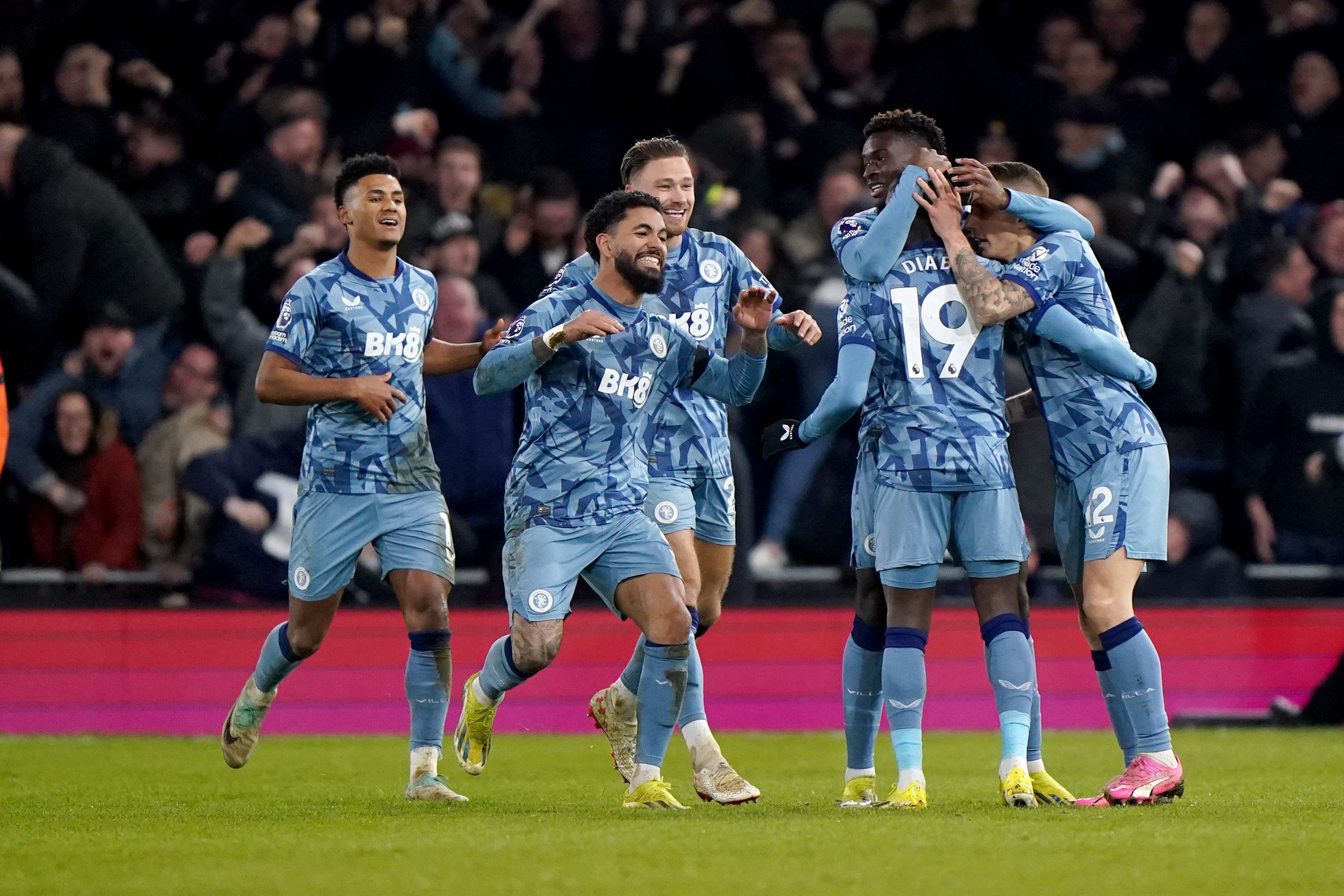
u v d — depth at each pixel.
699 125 46.16
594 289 19.25
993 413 19.06
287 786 23.70
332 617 21.72
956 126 46.16
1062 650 36.31
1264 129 45.78
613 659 35.44
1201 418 40.62
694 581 21.61
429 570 21.08
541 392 19.22
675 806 18.91
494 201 43.47
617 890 13.15
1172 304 39.94
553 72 45.84
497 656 20.56
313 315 20.91
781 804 19.94
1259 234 42.66
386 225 21.12
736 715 35.78
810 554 38.78
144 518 36.38
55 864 14.87
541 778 25.36
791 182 44.28
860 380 18.91
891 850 14.95
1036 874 13.77
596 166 45.34
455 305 36.09
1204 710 36.97
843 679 20.19
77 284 38.88
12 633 33.94
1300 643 37.44
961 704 36.16
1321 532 39.75
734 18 46.66
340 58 44.16
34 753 29.84
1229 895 12.90
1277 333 40.28
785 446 19.94
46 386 36.66
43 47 42.41
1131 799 18.88
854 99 46.12
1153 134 46.50
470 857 14.83
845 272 19.56
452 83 44.69
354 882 13.63
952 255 18.89
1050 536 36.94
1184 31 48.34
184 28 44.38
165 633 34.47
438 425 36.03
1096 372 19.20
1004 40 48.41
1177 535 38.72
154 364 37.91
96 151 41.47
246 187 40.28
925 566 18.86
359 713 34.66
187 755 29.55
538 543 19.09
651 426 20.20
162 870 14.43
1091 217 40.75
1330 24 47.66
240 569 35.56
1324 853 14.82
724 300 22.56
